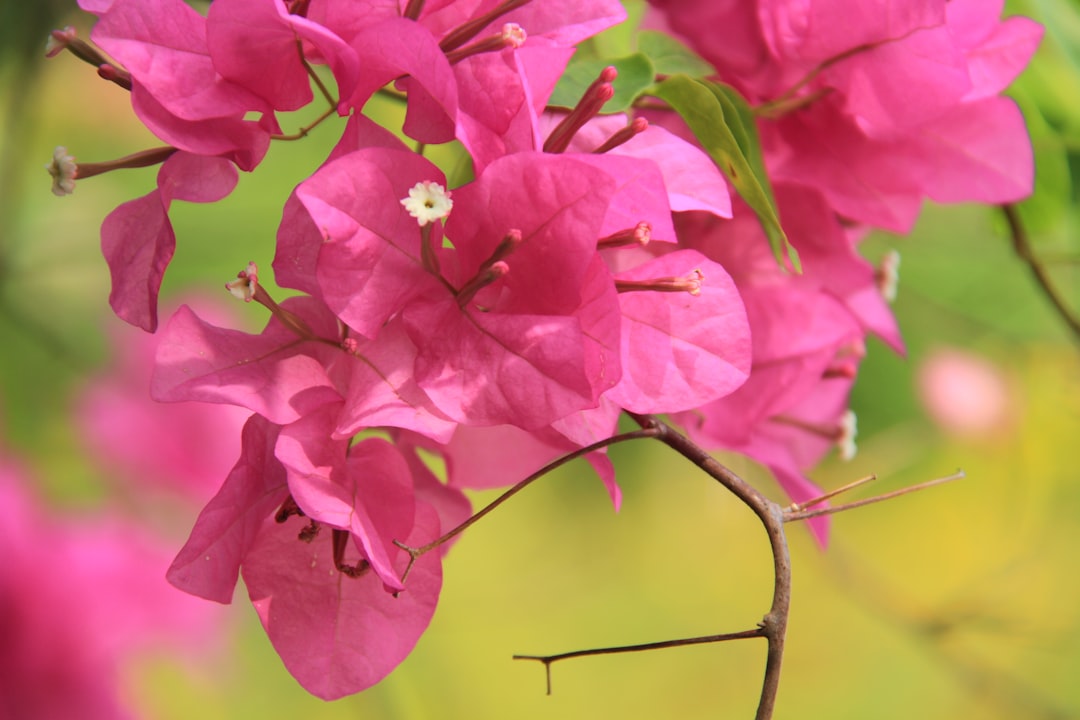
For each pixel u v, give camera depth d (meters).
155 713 0.80
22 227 1.04
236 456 0.88
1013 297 1.09
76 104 1.13
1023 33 0.74
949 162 0.74
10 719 0.77
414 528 0.69
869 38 0.72
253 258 1.07
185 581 0.67
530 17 0.70
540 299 0.68
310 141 1.10
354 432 0.67
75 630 0.78
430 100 0.68
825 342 0.73
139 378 0.89
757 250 0.74
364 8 0.68
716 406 0.73
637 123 0.69
